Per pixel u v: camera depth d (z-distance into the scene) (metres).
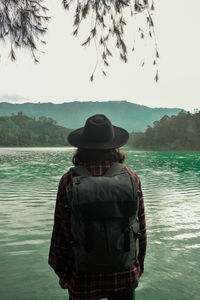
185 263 3.62
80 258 1.34
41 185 11.73
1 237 4.66
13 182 12.89
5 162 32.97
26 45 2.66
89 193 1.35
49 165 27.50
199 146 145.38
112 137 1.54
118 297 1.45
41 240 4.51
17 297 2.75
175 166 26.53
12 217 6.06
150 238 4.66
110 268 1.36
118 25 2.85
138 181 1.54
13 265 3.53
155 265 3.55
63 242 1.48
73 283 1.42
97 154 1.52
